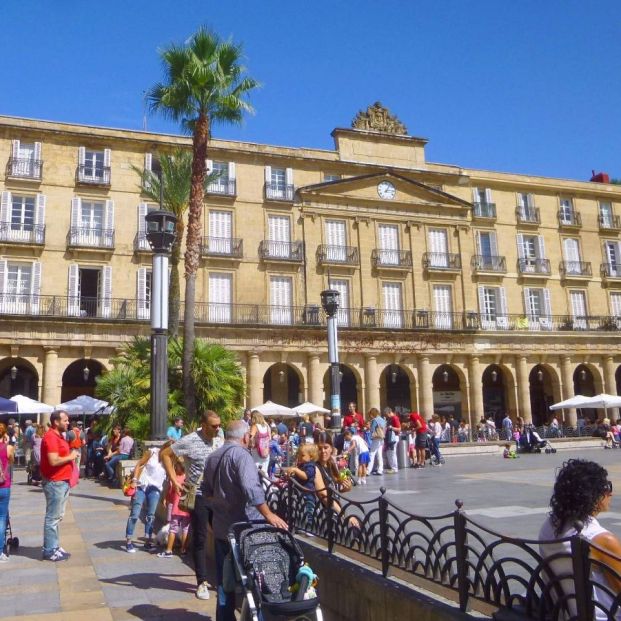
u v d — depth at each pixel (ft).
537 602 13.65
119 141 124.77
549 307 152.66
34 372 120.26
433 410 142.20
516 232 154.10
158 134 127.44
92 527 41.68
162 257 49.37
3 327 109.50
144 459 35.19
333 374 74.18
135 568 30.04
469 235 148.87
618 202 166.20
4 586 26.94
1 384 118.11
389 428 72.84
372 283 138.51
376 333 133.80
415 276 142.31
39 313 114.52
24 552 33.65
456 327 142.82
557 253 156.87
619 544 13.14
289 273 132.87
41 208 118.11
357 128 146.10
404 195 144.66
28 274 116.47
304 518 26.08
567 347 149.89
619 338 154.10
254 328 124.36
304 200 136.56
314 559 23.08
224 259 128.06
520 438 105.29
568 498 13.66
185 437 26.99
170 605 24.21
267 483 31.76
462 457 95.61
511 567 24.08
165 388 47.34
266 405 106.22
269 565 17.80
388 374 142.51
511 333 144.97
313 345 129.18
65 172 120.98
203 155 81.10
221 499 20.30
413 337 136.87
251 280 129.80
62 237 118.73
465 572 15.92
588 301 157.07
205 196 128.88
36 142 119.96
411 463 79.71
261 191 133.80
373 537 20.81
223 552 20.17
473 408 139.95
